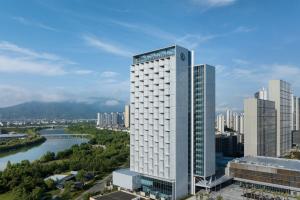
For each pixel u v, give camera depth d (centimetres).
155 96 16588
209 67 16912
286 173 16188
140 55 17850
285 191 16225
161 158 16188
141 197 15875
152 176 16575
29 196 14988
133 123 18138
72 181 18500
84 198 15550
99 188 18375
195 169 16938
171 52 15962
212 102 17225
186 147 16312
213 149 17338
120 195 15438
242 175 17862
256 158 19725
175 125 15500
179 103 15800
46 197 16412
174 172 15512
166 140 15938
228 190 16800
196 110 16950
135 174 17200
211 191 16588
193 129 16912
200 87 16762
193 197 15975
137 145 17812
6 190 17850
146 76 17238
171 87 15675
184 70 16238
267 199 15150
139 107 17688
